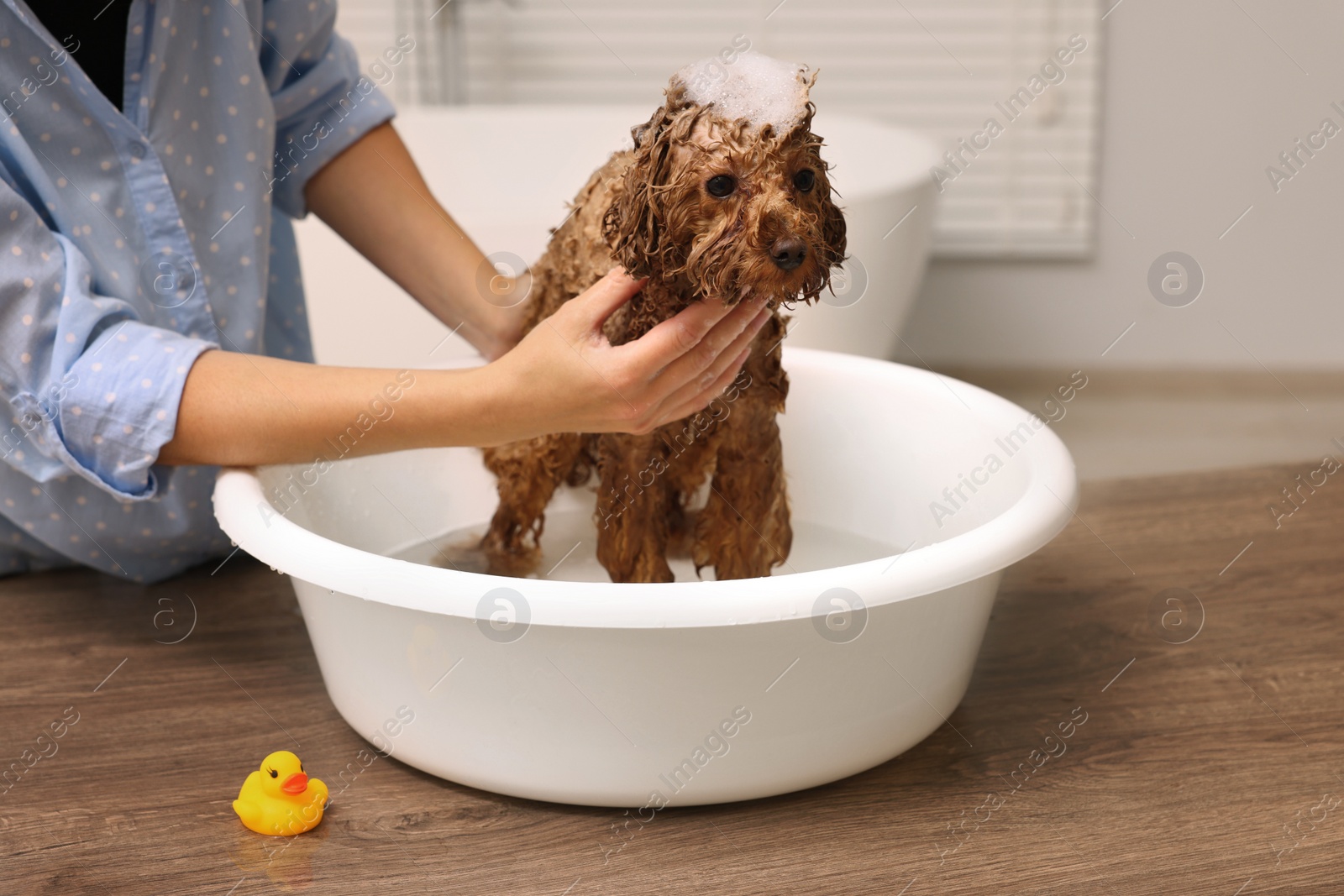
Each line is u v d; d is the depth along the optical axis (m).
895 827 0.67
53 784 0.72
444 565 1.00
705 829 0.68
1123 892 0.61
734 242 0.65
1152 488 1.14
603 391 0.70
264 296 1.02
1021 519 0.72
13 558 1.00
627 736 0.66
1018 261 2.54
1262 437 2.29
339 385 0.75
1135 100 2.47
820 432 1.04
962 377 2.61
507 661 0.65
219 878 0.63
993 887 0.62
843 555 1.00
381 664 0.70
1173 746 0.75
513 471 0.98
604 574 0.98
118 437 0.77
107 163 0.90
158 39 0.90
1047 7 2.46
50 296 0.77
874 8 2.51
